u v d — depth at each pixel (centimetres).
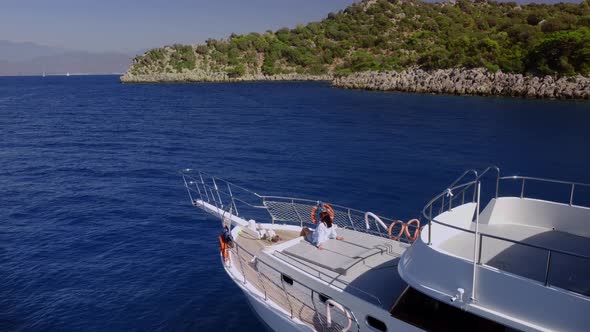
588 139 4991
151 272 1941
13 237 2345
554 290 753
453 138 5225
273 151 4609
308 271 1216
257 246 1512
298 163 4025
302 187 3225
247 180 3434
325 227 1323
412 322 983
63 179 3531
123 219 2609
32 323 1570
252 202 2912
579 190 3083
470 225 1148
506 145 4731
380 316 1034
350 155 4347
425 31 17838
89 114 8462
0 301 1712
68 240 2306
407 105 9100
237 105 10006
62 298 1731
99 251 2167
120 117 7912
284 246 1391
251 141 5244
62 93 15625
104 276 1908
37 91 17462
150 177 3588
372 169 3747
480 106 8550
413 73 12900
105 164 4059
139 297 1734
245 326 1543
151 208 2806
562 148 4525
